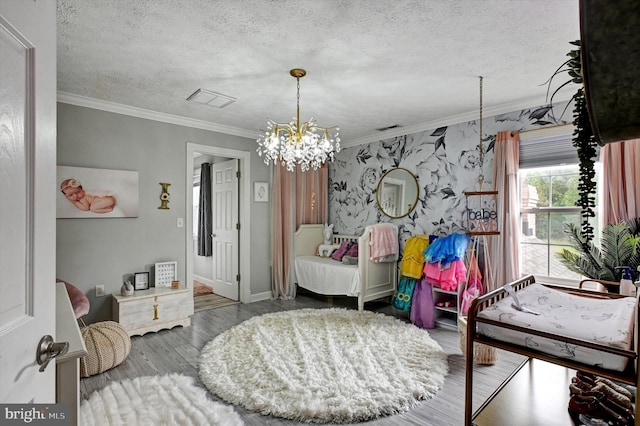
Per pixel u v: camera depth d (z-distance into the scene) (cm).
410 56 227
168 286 356
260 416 187
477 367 248
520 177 325
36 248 71
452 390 214
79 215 306
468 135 363
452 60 233
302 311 385
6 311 61
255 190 448
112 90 291
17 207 65
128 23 187
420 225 410
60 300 160
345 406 190
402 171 430
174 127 372
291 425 179
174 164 371
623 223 241
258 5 170
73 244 305
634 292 202
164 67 244
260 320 350
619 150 255
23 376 66
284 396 202
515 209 316
